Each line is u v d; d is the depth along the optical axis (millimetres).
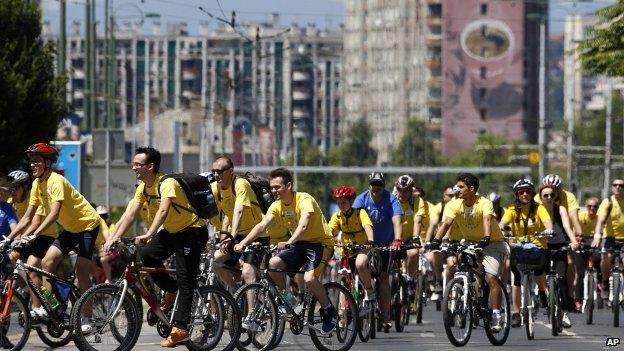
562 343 36469
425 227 47812
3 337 30922
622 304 43750
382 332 40406
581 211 52688
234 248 31906
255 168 170000
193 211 29375
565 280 39719
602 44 58719
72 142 71312
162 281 29688
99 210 49750
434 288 48844
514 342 36781
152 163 30062
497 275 35719
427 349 34344
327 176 175000
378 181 37969
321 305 32062
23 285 33062
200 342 29859
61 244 33094
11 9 61906
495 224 35719
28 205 34438
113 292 28875
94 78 102812
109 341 28828
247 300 31219
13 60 62094
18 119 61750
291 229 32281
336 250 38500
